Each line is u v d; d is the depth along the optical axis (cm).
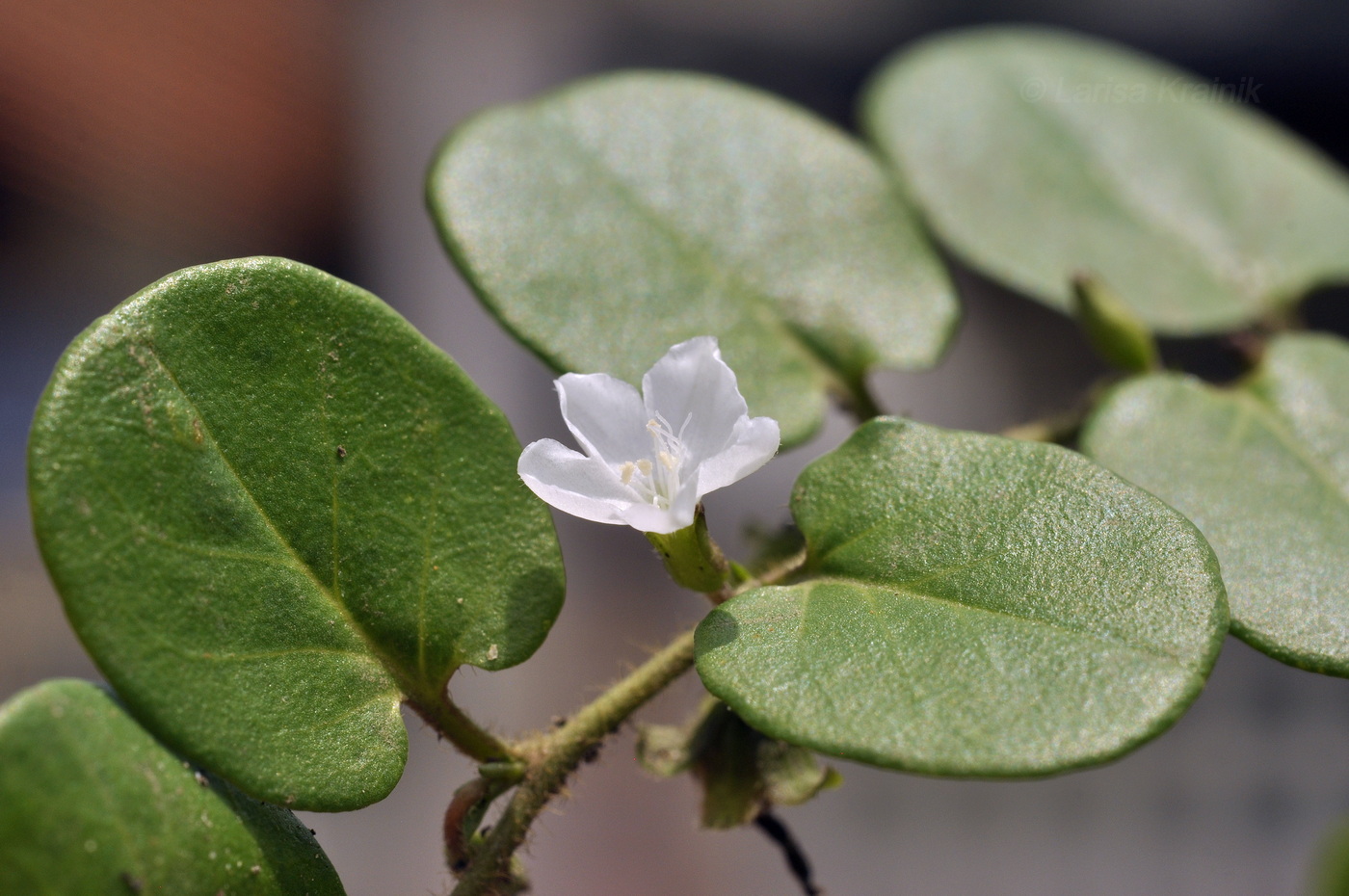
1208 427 13
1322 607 12
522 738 12
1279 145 15
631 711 12
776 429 12
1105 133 15
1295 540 12
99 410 11
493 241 13
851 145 14
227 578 12
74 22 20
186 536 12
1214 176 15
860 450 12
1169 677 11
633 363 13
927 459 12
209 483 12
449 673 12
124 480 11
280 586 12
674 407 12
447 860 12
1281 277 14
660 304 13
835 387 13
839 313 13
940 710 11
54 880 11
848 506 12
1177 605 12
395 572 12
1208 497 13
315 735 12
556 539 12
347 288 12
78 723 11
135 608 11
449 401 12
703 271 13
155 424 12
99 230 21
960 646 12
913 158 14
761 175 14
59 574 11
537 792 12
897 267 14
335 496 12
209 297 12
